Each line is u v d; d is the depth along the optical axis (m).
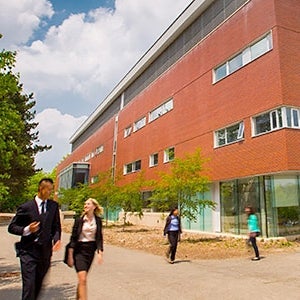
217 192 20.97
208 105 21.45
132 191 26.72
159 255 12.91
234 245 15.10
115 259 11.88
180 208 17.59
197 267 10.00
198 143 22.17
